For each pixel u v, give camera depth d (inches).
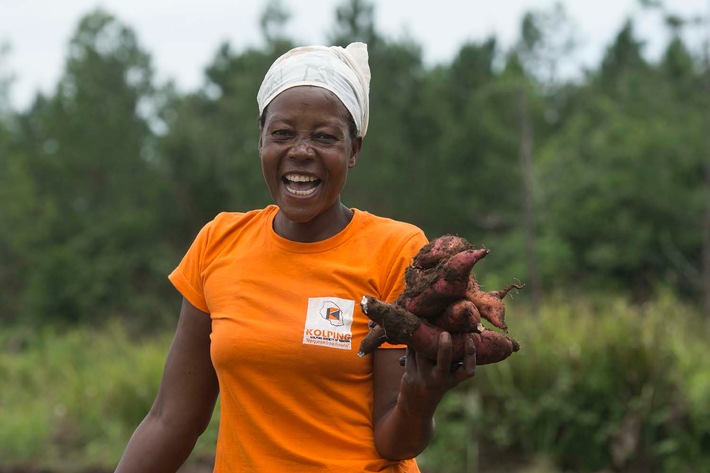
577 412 287.1
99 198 1082.1
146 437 99.0
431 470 287.3
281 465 89.5
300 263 92.1
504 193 920.9
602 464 285.1
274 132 91.8
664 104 926.4
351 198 950.4
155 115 1156.5
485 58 1045.2
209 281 95.9
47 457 325.4
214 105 1339.8
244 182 1013.2
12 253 1075.9
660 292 472.4
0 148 1175.0
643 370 286.8
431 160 948.6
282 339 88.9
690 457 275.6
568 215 845.2
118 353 489.4
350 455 89.6
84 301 976.9
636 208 829.2
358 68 95.9
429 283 78.0
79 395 365.7
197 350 99.0
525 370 295.4
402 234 92.7
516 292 83.0
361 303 77.4
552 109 1280.8
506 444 289.3
